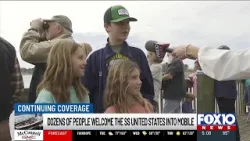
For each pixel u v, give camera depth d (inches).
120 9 98.3
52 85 81.4
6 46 102.7
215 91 136.2
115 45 99.3
